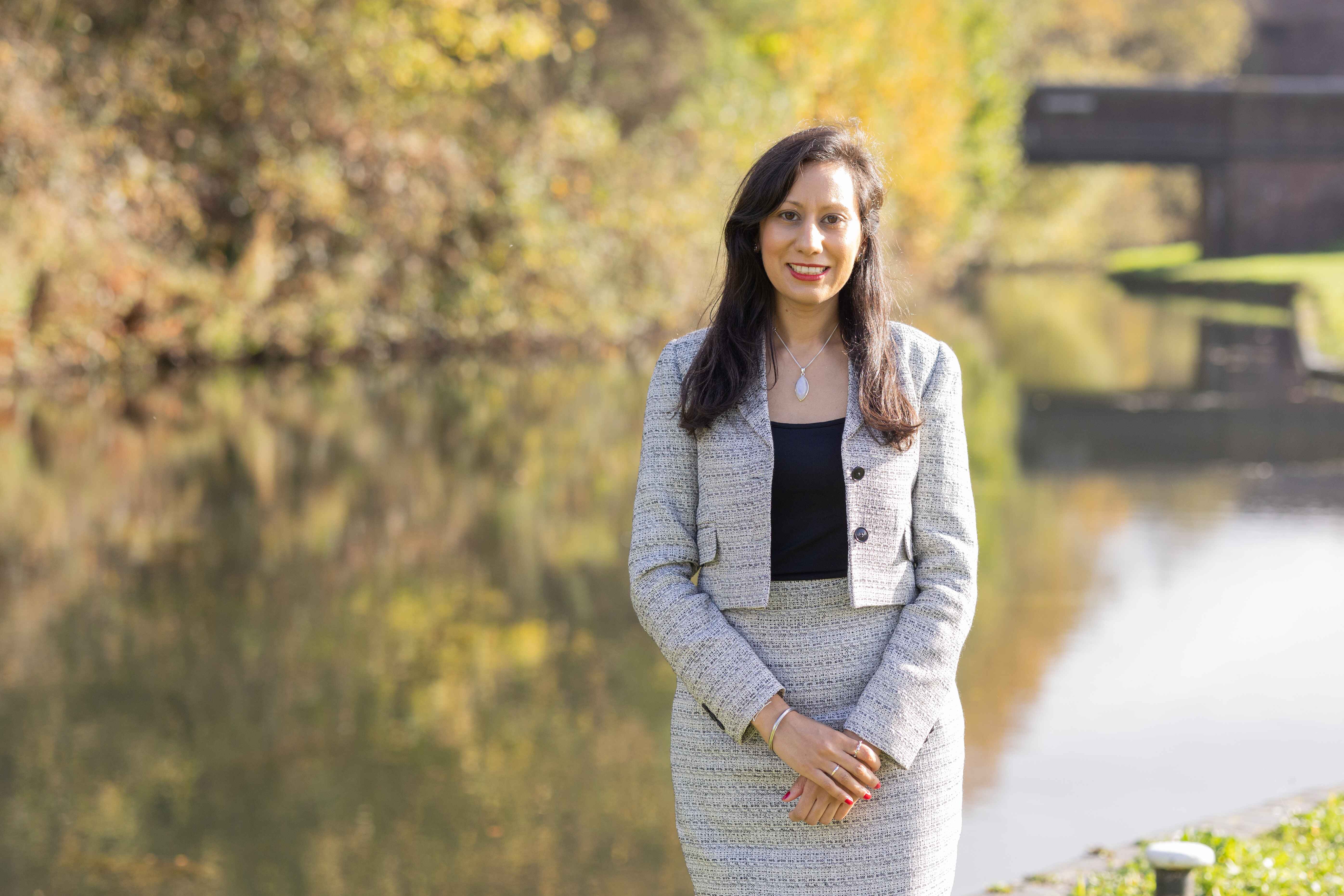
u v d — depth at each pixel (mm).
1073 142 52562
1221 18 75750
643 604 2338
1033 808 4668
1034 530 9406
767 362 2355
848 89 30859
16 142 15117
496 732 5391
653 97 24672
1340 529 9422
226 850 4328
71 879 4121
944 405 2350
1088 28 72250
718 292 2486
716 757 2309
